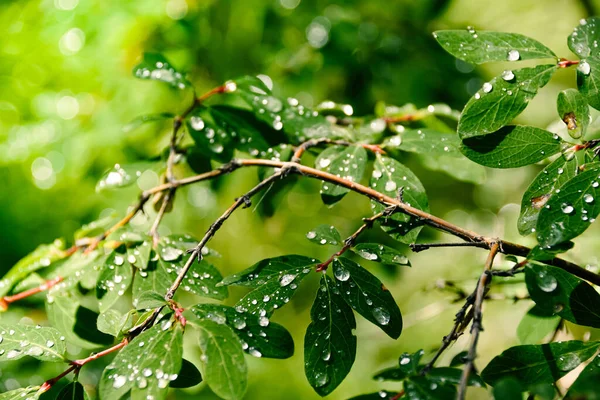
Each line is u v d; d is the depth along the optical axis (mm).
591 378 772
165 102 1194
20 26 1217
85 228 917
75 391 809
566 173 823
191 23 1237
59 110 1240
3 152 1197
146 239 872
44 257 901
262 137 920
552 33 1755
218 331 781
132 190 1177
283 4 1277
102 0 1202
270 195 932
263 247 1519
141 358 781
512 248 818
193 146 937
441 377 777
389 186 866
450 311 1601
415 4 1271
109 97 1250
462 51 838
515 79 828
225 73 1271
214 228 828
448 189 1330
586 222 792
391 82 1180
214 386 771
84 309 876
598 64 819
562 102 828
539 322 854
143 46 1238
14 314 960
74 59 1235
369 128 935
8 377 970
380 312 811
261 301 810
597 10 1564
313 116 923
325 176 855
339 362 804
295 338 1673
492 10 1728
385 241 1044
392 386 1514
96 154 1161
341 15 1236
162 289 852
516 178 1329
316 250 1408
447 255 1460
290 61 1263
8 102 1241
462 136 826
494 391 768
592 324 793
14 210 1293
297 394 1616
